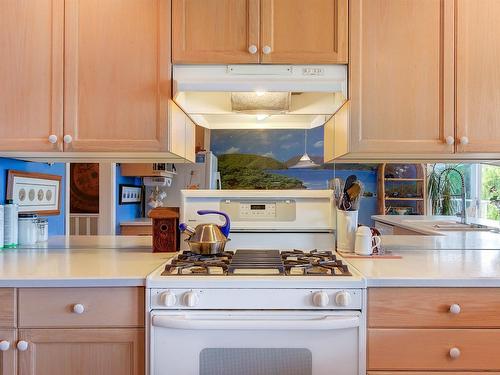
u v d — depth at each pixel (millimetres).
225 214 1713
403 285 1240
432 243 1886
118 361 1255
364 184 1887
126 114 1533
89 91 1532
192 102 1762
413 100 1538
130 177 1915
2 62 1531
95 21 1533
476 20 1542
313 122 1846
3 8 1535
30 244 1872
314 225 1792
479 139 1536
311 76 1533
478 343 1242
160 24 1531
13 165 1849
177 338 1217
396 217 1890
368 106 1538
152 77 1533
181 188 1876
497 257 1643
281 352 1222
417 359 1241
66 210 1940
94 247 1860
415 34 1539
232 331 1210
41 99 1534
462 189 1908
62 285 1242
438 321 1245
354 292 1231
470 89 1539
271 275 1276
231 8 1528
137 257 1624
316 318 1207
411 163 1892
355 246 1681
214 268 1382
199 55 1523
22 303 1248
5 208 1806
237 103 1781
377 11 1538
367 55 1535
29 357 1250
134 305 1252
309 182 1850
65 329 1250
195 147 1859
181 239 1782
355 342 1225
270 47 1523
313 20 1532
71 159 1842
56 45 1533
